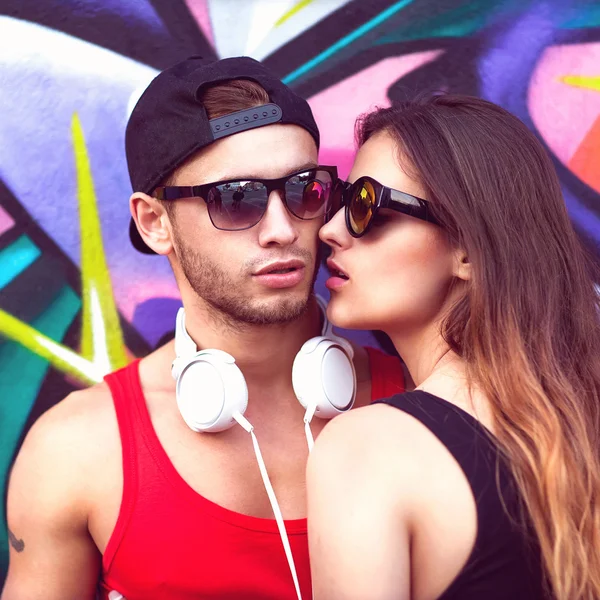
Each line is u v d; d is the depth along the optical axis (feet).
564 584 3.33
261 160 4.56
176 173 4.79
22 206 6.50
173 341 5.51
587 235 6.79
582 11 6.69
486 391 3.78
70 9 6.42
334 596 3.28
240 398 4.52
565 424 3.64
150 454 4.68
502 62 6.72
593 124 6.73
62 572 4.76
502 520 3.33
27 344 6.57
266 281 4.63
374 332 6.86
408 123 4.32
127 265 6.70
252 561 4.69
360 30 6.70
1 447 6.53
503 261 3.98
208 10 6.54
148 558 4.60
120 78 6.52
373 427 3.57
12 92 6.41
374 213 4.18
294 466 5.05
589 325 4.22
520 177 4.14
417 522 3.34
